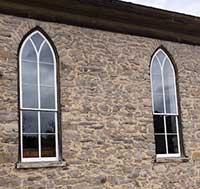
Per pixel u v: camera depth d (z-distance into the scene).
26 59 12.23
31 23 12.34
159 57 15.06
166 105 14.91
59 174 12.03
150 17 14.50
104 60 13.52
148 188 13.62
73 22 13.14
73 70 12.88
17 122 11.66
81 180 12.38
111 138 13.16
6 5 12.02
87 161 12.59
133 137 13.62
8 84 11.70
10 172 11.30
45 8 12.66
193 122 15.33
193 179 14.80
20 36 12.11
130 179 13.29
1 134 11.35
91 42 13.38
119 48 13.92
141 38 14.52
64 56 12.80
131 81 13.96
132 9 13.93
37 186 11.61
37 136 12.08
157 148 14.37
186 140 14.99
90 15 13.45
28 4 12.38
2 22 11.89
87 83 13.05
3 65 11.70
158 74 14.90
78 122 12.66
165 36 15.17
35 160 11.92
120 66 13.81
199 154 15.21
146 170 13.69
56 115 12.51
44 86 12.45
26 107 12.01
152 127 14.13
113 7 13.56
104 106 13.23
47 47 12.66
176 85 15.30
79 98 12.81
